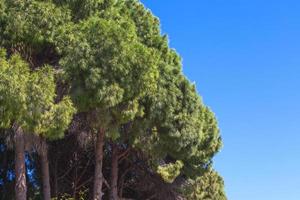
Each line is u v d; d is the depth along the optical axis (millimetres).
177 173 32000
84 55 24797
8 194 35594
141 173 36062
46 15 25016
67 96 24234
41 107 23062
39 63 26766
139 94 26078
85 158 37156
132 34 26188
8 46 25281
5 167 35906
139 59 25484
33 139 25781
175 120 30406
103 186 37375
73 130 28781
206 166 35562
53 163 35812
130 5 31734
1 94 22375
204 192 44281
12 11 24781
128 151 33562
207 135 35000
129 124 29844
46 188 28297
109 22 25391
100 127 27062
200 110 32438
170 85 30453
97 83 24641
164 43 31766
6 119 22781
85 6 27203
